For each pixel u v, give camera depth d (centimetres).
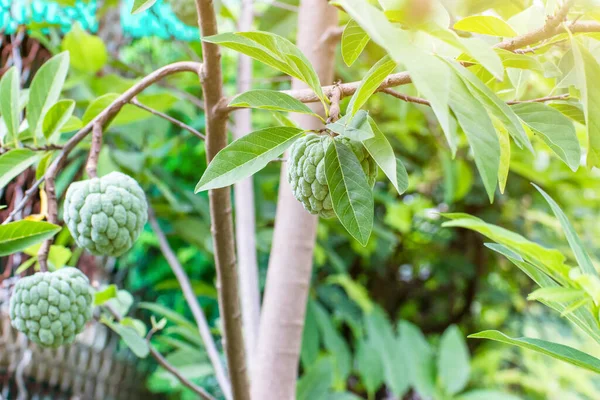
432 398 215
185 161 230
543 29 82
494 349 321
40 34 155
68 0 147
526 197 282
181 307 258
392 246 290
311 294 228
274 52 84
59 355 192
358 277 307
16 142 103
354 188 84
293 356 124
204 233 181
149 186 192
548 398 298
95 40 152
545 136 86
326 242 219
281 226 127
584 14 82
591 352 309
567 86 89
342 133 82
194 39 191
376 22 71
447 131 69
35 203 142
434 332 325
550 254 74
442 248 309
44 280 100
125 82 161
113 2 178
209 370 171
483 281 311
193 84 215
